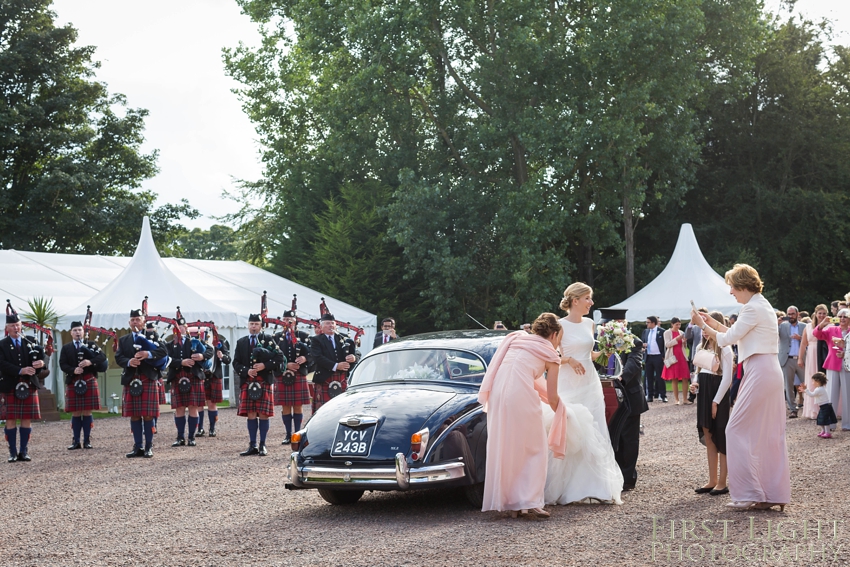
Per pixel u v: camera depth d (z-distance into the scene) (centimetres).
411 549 588
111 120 4288
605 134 3011
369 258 3331
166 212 4275
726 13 3441
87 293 2267
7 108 3872
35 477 1035
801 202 3812
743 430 695
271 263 3903
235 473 1012
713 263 3794
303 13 3341
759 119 4038
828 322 1403
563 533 624
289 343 1317
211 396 1468
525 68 3011
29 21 4188
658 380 1959
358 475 717
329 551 596
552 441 736
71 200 3925
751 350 696
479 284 3156
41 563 598
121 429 1625
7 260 2419
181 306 2019
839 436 1210
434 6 3025
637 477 884
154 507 812
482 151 3116
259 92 4197
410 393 769
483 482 747
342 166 3397
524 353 719
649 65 3094
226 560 585
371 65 3070
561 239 3291
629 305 2662
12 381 1199
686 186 3388
